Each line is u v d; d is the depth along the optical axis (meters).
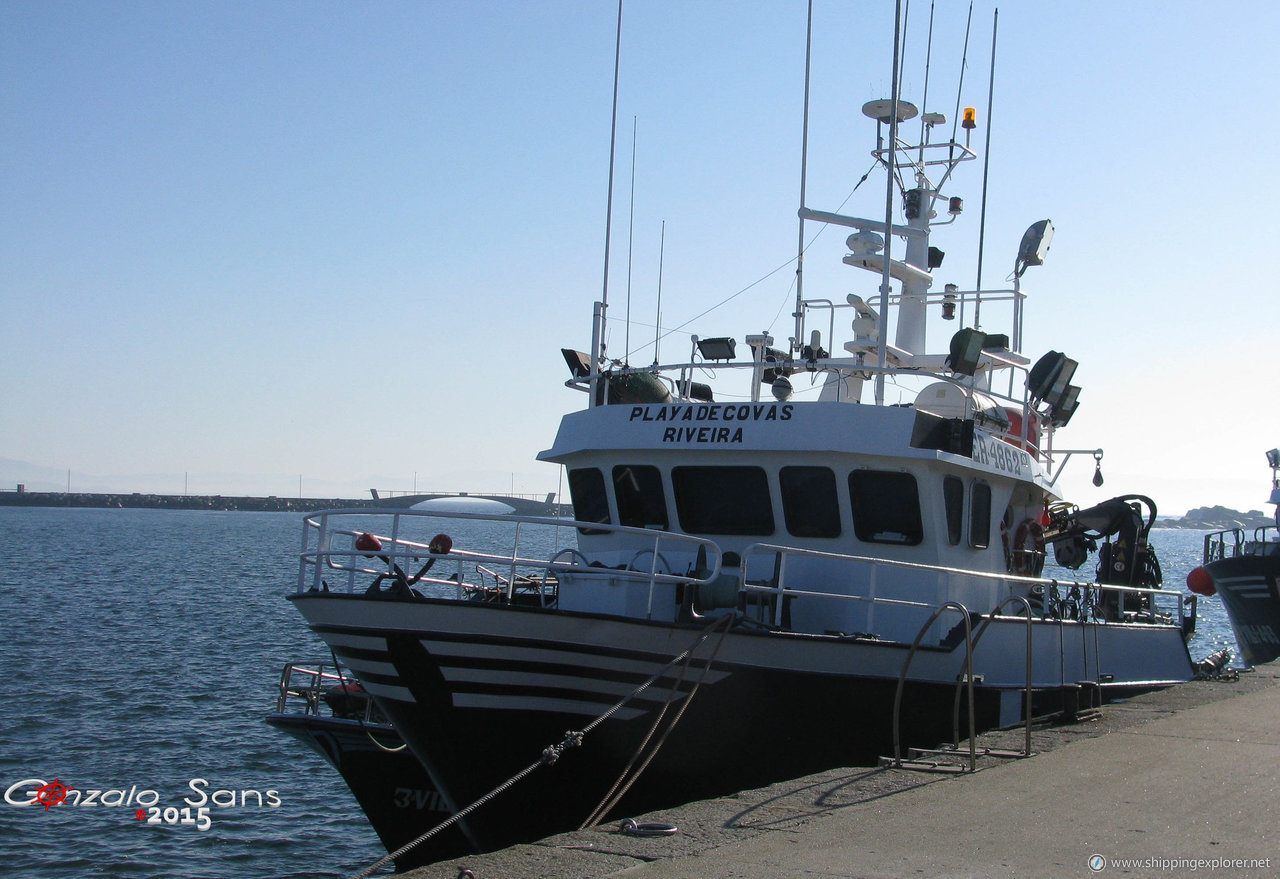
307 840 15.74
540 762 8.44
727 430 11.87
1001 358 14.00
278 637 35.44
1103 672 14.82
